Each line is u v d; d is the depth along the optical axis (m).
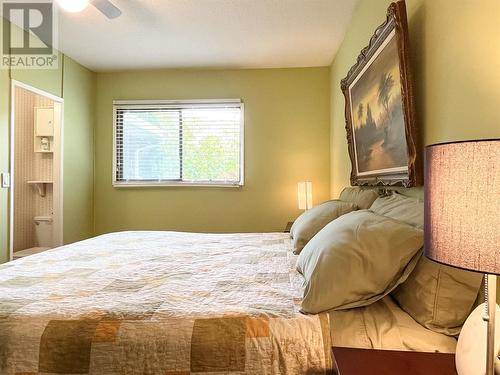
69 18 2.68
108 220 3.99
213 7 2.51
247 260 1.80
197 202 3.92
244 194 3.87
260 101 3.85
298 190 3.55
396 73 1.57
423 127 1.42
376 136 1.90
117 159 3.98
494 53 0.96
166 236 2.60
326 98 3.79
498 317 0.80
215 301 1.16
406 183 1.50
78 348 0.98
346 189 2.54
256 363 0.95
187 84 3.90
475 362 0.78
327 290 1.07
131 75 3.95
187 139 3.93
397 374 0.80
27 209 4.07
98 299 1.18
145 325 1.01
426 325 1.04
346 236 1.18
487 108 1.00
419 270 1.09
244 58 3.55
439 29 1.28
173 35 2.99
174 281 1.41
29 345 0.99
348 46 2.84
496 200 0.61
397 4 1.45
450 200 0.67
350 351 0.92
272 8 2.53
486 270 0.62
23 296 1.21
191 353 0.96
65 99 3.45
